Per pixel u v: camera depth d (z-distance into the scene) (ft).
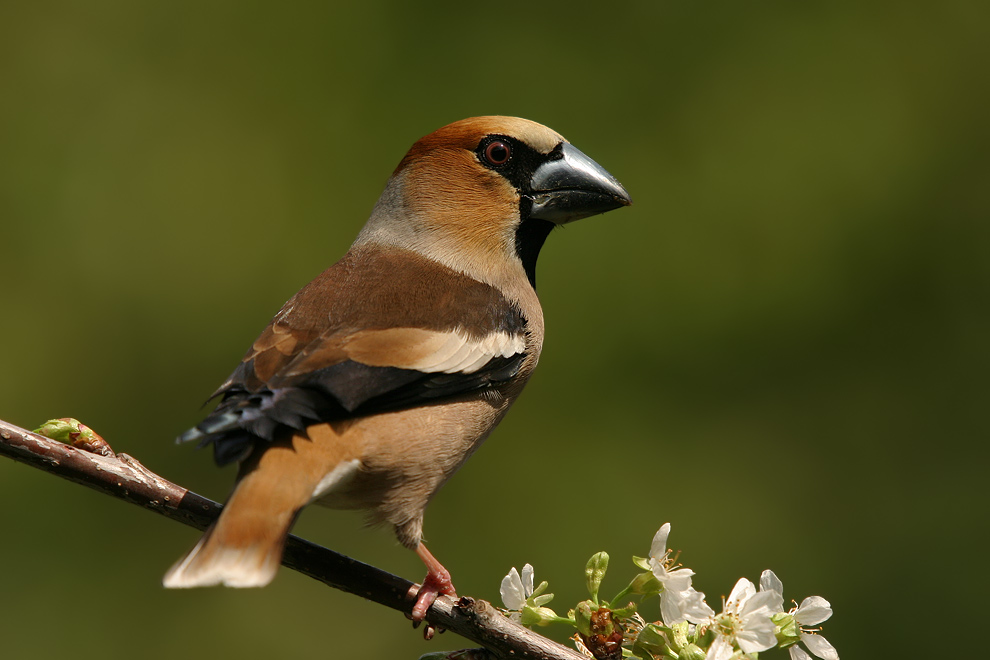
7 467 55.72
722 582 56.54
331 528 57.36
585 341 60.64
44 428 26.86
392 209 34.19
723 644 23.58
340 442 25.89
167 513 26.96
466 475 58.03
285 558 27.37
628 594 24.41
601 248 61.93
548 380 59.98
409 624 55.72
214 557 23.48
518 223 33.68
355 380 26.68
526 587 25.77
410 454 27.09
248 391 26.27
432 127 65.21
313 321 28.55
